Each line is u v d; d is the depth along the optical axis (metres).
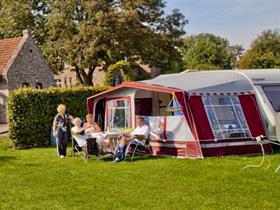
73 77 58.53
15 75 35.00
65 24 41.19
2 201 8.86
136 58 44.25
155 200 8.58
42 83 37.75
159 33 46.34
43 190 9.74
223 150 14.14
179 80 15.76
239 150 14.35
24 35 37.03
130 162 13.48
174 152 14.52
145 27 43.47
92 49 38.94
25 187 10.12
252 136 14.58
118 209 8.01
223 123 14.41
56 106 19.44
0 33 47.59
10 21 45.28
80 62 40.47
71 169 12.42
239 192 9.04
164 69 49.12
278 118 11.63
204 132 14.02
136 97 17.50
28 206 8.41
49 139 19.08
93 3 39.78
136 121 16.06
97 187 9.89
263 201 8.28
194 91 14.43
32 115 18.61
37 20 45.69
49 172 11.99
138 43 41.09
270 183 9.82
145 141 14.45
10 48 36.38
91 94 20.84
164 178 10.70
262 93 15.30
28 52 36.56
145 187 9.75
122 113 16.97
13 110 18.20
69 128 18.67
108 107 17.75
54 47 41.38
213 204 8.16
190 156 13.98
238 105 14.88
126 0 41.34
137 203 8.40
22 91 18.45
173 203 8.32
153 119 15.33
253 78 15.72
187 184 9.93
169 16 47.41
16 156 15.70
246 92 15.23
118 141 14.40
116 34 39.84
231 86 15.20
